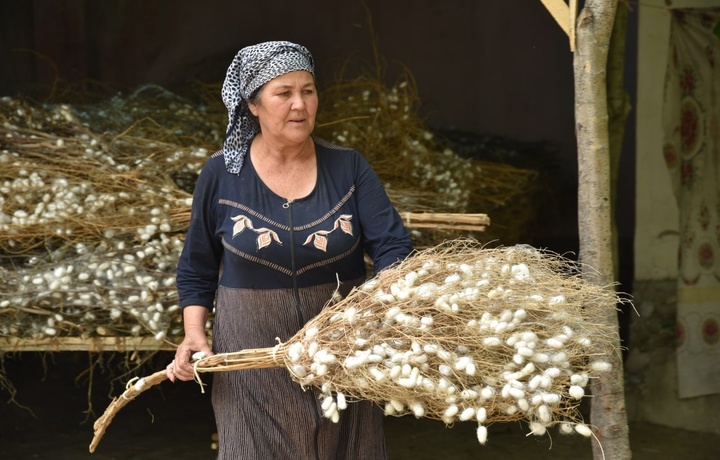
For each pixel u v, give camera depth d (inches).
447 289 154.4
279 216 170.2
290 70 164.7
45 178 271.1
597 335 158.2
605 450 184.4
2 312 229.9
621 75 339.9
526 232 393.7
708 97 315.6
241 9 515.2
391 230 174.7
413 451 300.2
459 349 151.3
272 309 171.0
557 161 477.7
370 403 176.7
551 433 314.8
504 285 156.3
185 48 513.0
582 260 186.9
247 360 163.2
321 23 519.5
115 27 507.8
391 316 152.5
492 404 150.5
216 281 183.6
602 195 184.5
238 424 173.0
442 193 304.2
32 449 302.0
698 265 318.7
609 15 180.9
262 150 173.6
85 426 323.9
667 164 322.0
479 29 518.3
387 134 343.9
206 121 344.8
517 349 148.4
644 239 328.5
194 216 175.9
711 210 316.5
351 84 379.2
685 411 316.5
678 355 317.4
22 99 310.7
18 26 462.9
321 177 173.5
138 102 353.1
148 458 295.9
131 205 260.2
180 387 366.0
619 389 183.3
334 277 173.3
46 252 252.1
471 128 524.4
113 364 378.0
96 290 231.8
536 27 514.6
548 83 516.1
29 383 365.4
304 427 171.9
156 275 236.2
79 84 489.1
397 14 519.5
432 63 522.6
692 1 314.5
